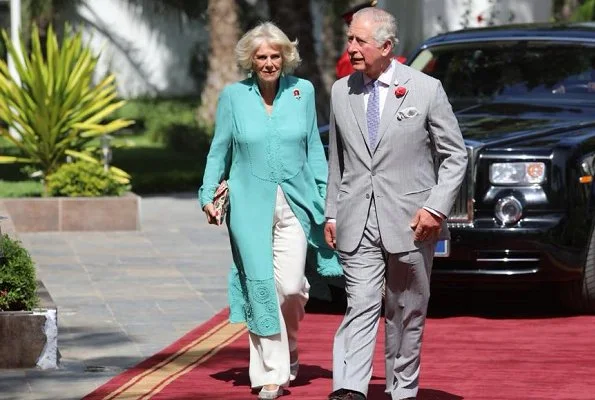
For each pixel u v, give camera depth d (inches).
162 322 873.5
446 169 617.0
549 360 762.2
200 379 712.4
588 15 2310.5
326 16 2898.6
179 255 1173.1
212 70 2487.7
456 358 767.7
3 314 732.7
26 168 1453.0
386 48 618.8
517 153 869.8
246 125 666.8
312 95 682.2
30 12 2726.4
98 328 852.6
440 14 2719.0
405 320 633.6
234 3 2488.9
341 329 627.5
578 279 883.4
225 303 944.9
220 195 670.5
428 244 624.1
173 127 2402.8
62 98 1422.2
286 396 669.9
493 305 946.7
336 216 635.5
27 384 698.8
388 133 619.5
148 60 3560.5
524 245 862.5
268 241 664.4
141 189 1720.0
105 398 666.2
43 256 1157.7
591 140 895.1
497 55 1019.3
